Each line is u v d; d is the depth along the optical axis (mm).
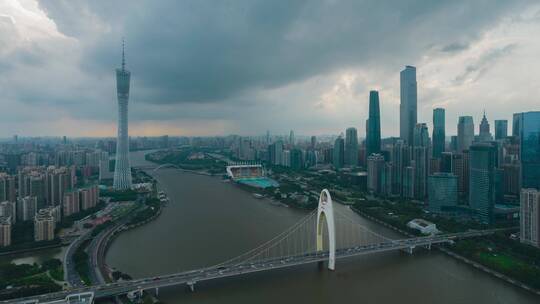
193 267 172500
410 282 160625
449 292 151625
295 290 150625
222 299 142250
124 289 141500
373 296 146750
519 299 146500
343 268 175250
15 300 134500
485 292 152250
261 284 155750
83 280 156250
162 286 145375
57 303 129250
